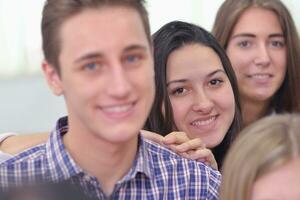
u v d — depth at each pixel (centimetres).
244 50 168
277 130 76
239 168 75
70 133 81
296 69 169
